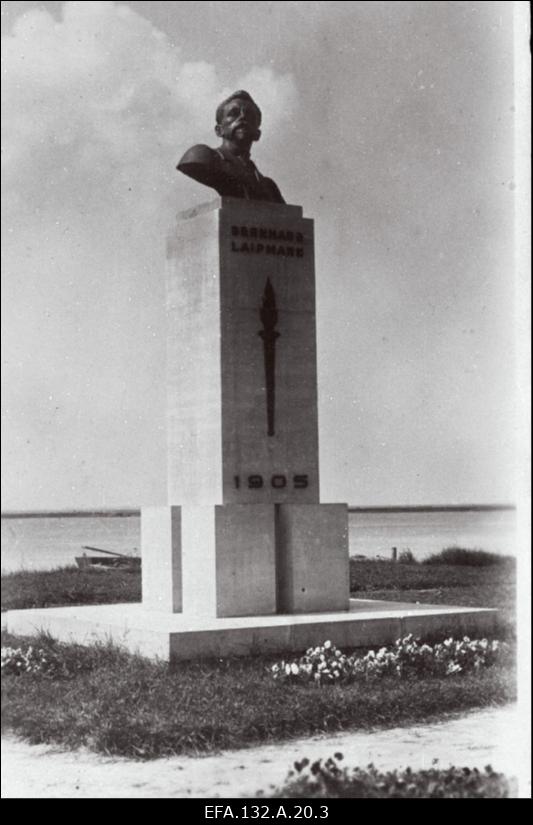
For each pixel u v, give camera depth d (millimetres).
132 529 55156
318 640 12586
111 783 8320
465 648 12438
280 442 14141
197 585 13625
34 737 9633
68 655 12203
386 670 11688
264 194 14648
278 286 14258
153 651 11953
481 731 9641
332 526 14086
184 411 14492
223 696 10430
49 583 20266
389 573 22828
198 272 14258
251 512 13594
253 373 14031
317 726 9836
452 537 43281
